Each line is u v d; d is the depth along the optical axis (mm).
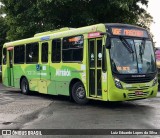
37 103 14805
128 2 23016
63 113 11930
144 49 13469
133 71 12891
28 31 25125
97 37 13156
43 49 16938
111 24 13008
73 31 14641
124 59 12844
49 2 22328
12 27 26875
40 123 10086
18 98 17062
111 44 12719
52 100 16078
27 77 18656
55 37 15867
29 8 25188
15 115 11445
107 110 12609
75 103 14789
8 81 20984
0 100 16047
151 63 13492
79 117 11078
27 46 18625
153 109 12805
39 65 17281
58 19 23828
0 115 11438
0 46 37938
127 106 13719
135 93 12820
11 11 26406
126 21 25078
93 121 10344
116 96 12500
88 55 13695
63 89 15320
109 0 22734
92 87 13523
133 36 13336
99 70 13086
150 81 13266
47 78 16562
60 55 15453
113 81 12508
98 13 23594
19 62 19531
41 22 24891
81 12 23375
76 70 14336
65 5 23047
